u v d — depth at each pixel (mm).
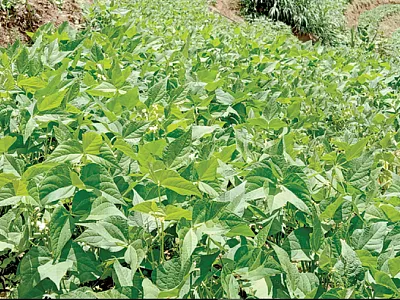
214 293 1624
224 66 4066
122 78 2576
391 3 19547
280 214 1854
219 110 2959
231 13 12344
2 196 1672
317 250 1686
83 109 2455
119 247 1572
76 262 1595
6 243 1745
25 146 2154
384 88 4266
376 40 10609
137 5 6957
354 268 1540
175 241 1942
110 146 1951
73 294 1360
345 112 3414
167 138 2285
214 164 1768
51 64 3086
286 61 4613
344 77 4430
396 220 1895
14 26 5316
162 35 5020
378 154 2648
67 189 1598
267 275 1521
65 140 1834
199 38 5152
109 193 1660
